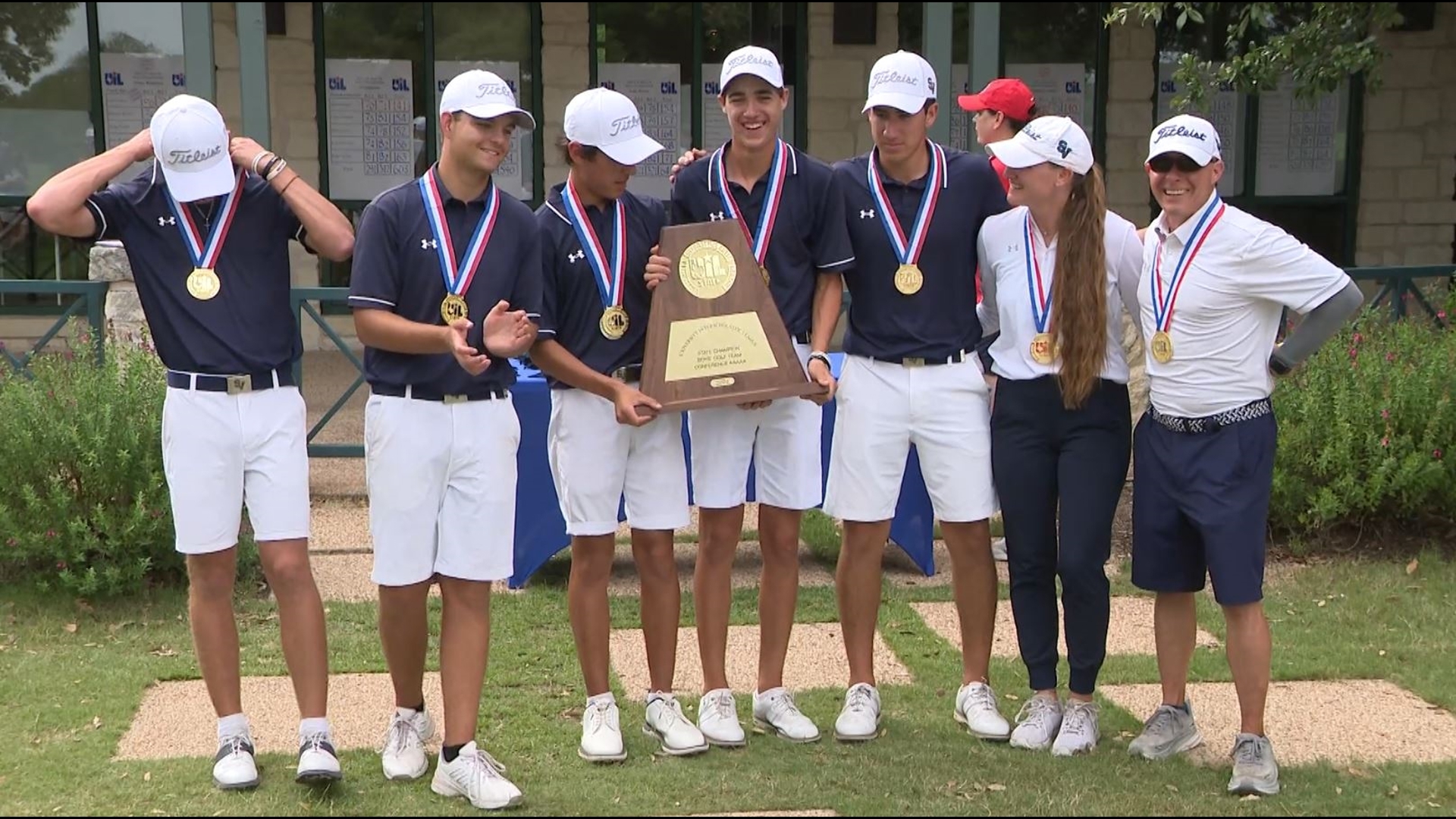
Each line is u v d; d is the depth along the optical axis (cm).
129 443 551
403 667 387
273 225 371
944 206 410
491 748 412
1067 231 393
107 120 1126
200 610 373
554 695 459
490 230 369
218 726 387
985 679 435
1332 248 1239
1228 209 373
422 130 1151
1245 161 1219
